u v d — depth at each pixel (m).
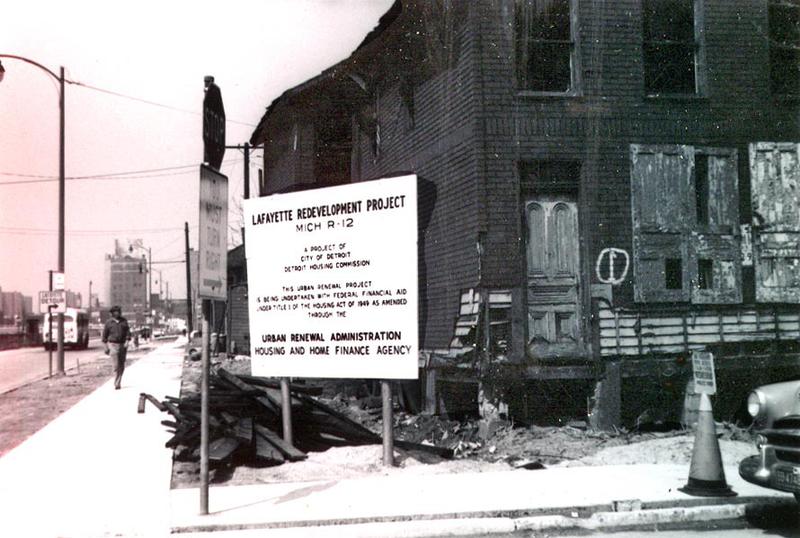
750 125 11.06
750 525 6.30
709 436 6.92
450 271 11.28
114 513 6.43
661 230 10.66
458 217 11.06
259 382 10.48
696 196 11.09
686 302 10.66
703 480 6.85
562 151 10.62
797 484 5.54
